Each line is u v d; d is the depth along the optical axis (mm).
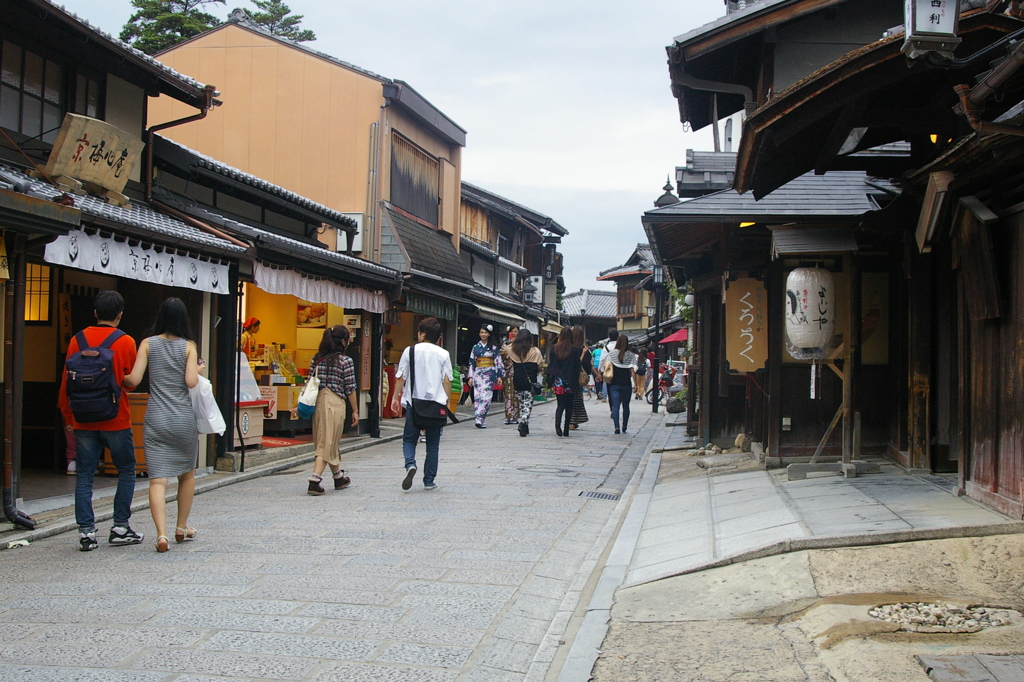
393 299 15406
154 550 6477
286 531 7180
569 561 6414
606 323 61406
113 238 8180
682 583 5457
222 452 10625
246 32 18969
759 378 11008
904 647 4090
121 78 10430
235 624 4707
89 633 4531
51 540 6852
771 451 9672
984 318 6324
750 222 9109
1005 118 5277
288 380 13859
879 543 5488
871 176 8992
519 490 9484
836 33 10781
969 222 6441
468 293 22422
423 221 20859
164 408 6551
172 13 24078
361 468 11344
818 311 8344
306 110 18656
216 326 10562
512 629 4777
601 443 14812
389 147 18609
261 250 11180
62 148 8406
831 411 9625
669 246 12242
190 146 19109
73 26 9008
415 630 4680
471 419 19891
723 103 13125
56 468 10117
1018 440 5832
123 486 6621
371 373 15320
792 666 4004
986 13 5898
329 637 4523
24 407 10250
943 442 8367
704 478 9781
